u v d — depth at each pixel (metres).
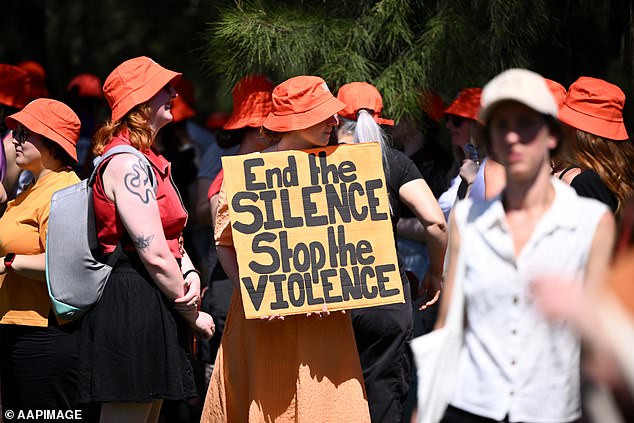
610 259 9.19
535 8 15.74
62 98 21.80
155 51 35.16
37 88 21.53
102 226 12.54
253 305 12.30
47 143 13.67
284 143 12.85
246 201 12.52
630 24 16.55
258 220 12.48
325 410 12.46
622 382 7.43
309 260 12.46
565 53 17.58
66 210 12.60
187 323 12.90
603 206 9.34
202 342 16.41
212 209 14.62
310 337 12.48
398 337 13.89
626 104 25.59
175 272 12.40
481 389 9.48
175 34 35.22
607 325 7.33
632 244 8.19
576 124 13.23
